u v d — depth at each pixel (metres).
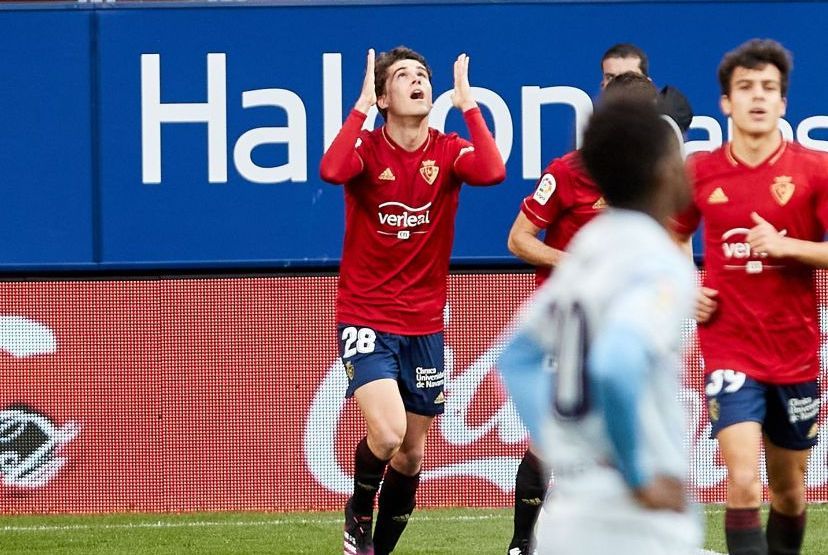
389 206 22.00
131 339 28.84
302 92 28.98
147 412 28.80
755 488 18.12
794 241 18.05
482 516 27.80
